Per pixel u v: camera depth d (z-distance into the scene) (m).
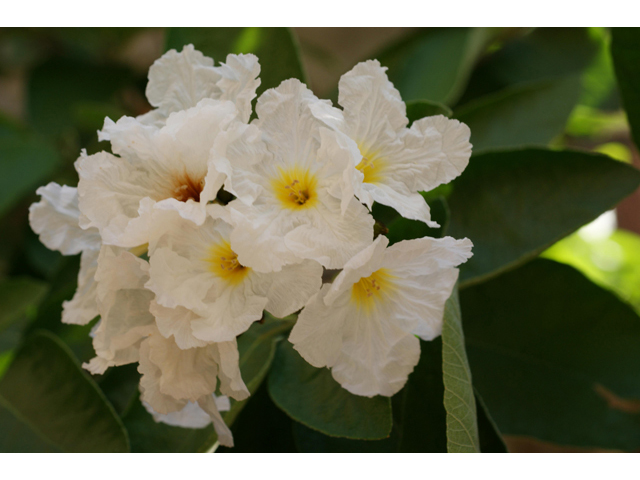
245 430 0.38
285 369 0.35
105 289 0.29
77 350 0.41
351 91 0.30
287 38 0.37
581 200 0.37
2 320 0.48
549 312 0.41
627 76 0.39
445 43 0.46
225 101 0.30
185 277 0.29
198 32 0.38
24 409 0.37
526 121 0.43
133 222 0.28
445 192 0.38
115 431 0.36
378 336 0.30
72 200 0.33
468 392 0.30
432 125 0.31
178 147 0.30
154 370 0.30
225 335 0.28
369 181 0.30
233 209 0.28
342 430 0.32
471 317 0.42
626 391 0.40
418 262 0.29
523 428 0.41
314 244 0.28
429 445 0.34
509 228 0.37
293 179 0.30
